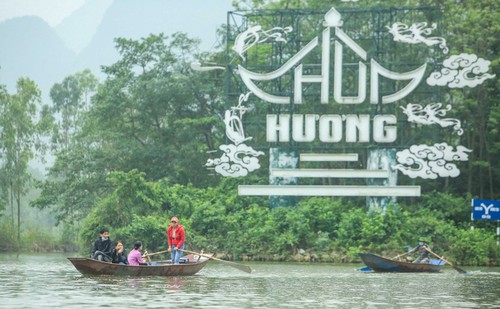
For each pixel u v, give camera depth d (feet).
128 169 612.29
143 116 618.44
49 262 418.72
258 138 580.71
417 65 501.15
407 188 476.54
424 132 542.16
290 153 492.13
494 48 543.39
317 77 485.97
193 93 617.21
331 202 511.40
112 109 615.57
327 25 485.97
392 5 562.25
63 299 199.82
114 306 185.47
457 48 535.60
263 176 581.94
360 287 257.96
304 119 527.81
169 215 517.14
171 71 624.18
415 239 474.90
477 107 546.26
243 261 475.72
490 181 538.06
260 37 500.74
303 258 475.31
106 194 620.49
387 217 478.59
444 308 194.80
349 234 482.28
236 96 515.09
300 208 499.10
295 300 208.95
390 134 482.28
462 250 468.34
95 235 500.74
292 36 510.17
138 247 291.38
